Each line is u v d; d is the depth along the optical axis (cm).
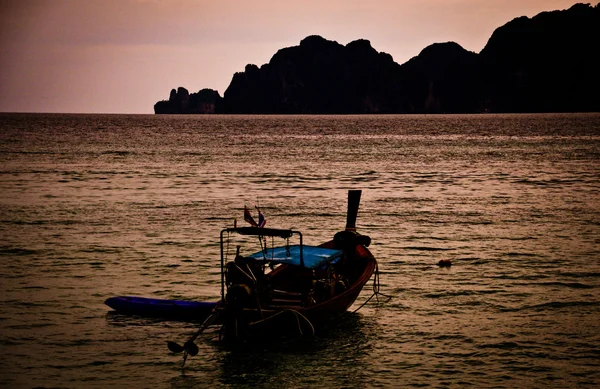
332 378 2314
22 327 2750
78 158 11119
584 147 14188
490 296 3166
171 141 17138
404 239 4450
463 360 2433
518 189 7112
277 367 2408
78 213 5475
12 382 2259
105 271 3603
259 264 2705
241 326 2541
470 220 5172
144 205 5953
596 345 2547
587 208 5744
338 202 6228
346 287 3020
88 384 2259
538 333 2678
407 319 2870
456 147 14750
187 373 2358
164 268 3675
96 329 2750
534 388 2209
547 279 3431
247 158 11562
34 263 3762
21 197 6400
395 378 2302
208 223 5059
